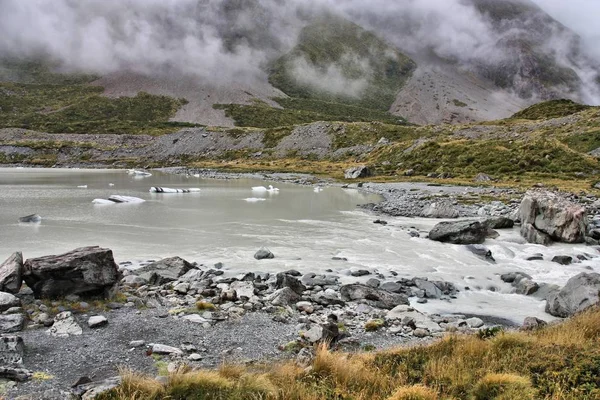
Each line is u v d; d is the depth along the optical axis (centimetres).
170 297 1750
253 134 17900
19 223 3684
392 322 1547
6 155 18038
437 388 916
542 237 3052
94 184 8419
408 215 4416
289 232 3422
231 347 1277
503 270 2341
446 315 1669
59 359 1139
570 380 895
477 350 1083
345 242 3055
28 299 1577
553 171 8219
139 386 916
